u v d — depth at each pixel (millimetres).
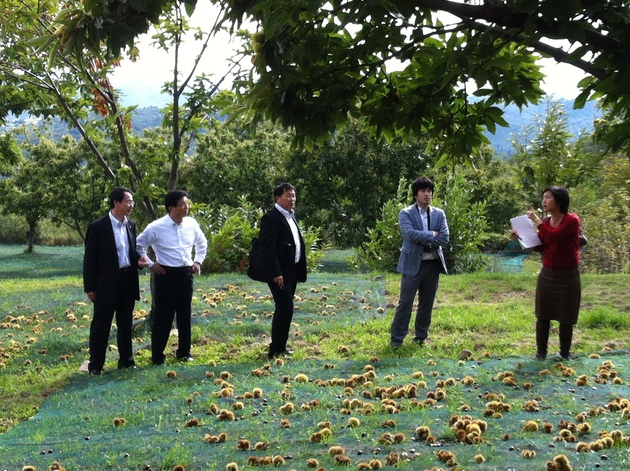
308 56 3322
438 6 3094
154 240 8492
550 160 12703
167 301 8531
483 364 7629
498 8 3031
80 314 12031
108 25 3084
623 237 17859
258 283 14938
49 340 9953
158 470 4746
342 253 29281
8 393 7656
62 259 36281
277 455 4836
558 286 7688
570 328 7832
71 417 6363
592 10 2729
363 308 11648
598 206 18750
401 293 8789
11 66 10305
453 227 17625
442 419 5617
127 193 8281
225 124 3371
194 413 6223
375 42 3291
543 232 7754
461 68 3123
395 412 5863
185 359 8695
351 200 26219
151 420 6074
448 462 4496
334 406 6172
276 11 2971
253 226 20438
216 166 29922
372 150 25078
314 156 25812
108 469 4789
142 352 9352
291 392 6723
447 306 11469
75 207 33562
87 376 8156
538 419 5570
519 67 3641
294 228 8641
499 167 30594
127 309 8406
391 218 17422
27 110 12070
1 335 10531
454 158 4094
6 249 46062
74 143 34312
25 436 5895
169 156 10672
